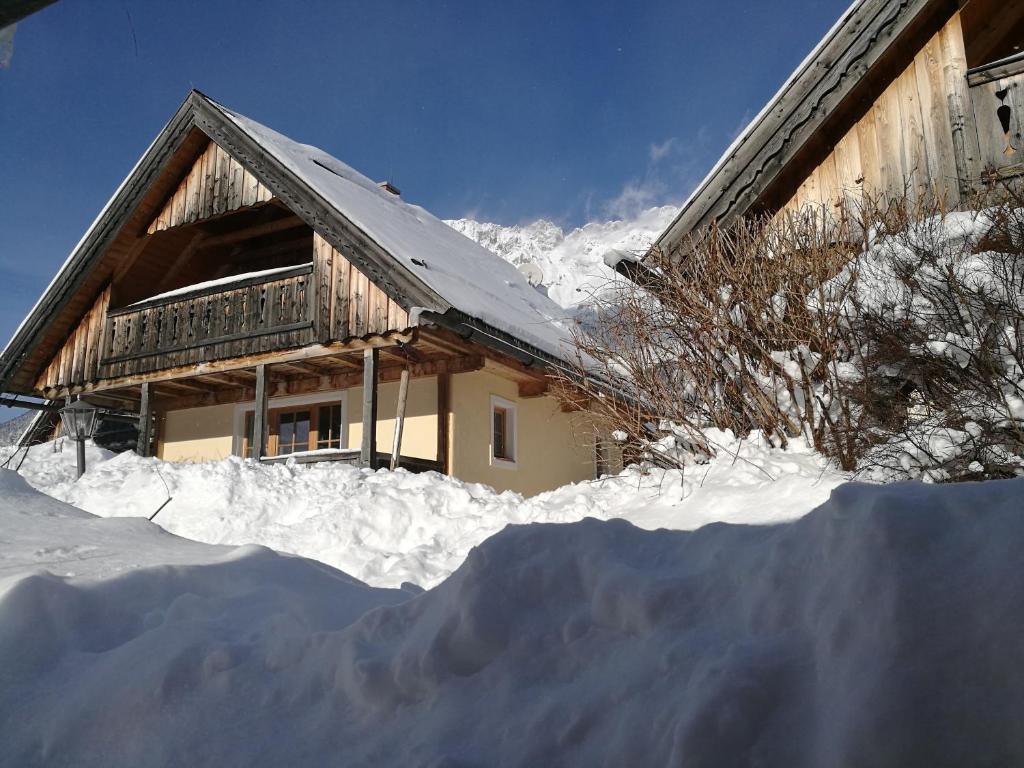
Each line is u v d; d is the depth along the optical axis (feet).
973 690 5.12
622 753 5.91
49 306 46.52
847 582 6.06
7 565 11.76
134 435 53.11
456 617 7.66
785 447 18.52
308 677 8.23
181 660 8.68
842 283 18.47
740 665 5.95
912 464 15.06
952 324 15.93
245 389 46.14
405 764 6.66
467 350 38.45
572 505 20.51
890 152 26.73
